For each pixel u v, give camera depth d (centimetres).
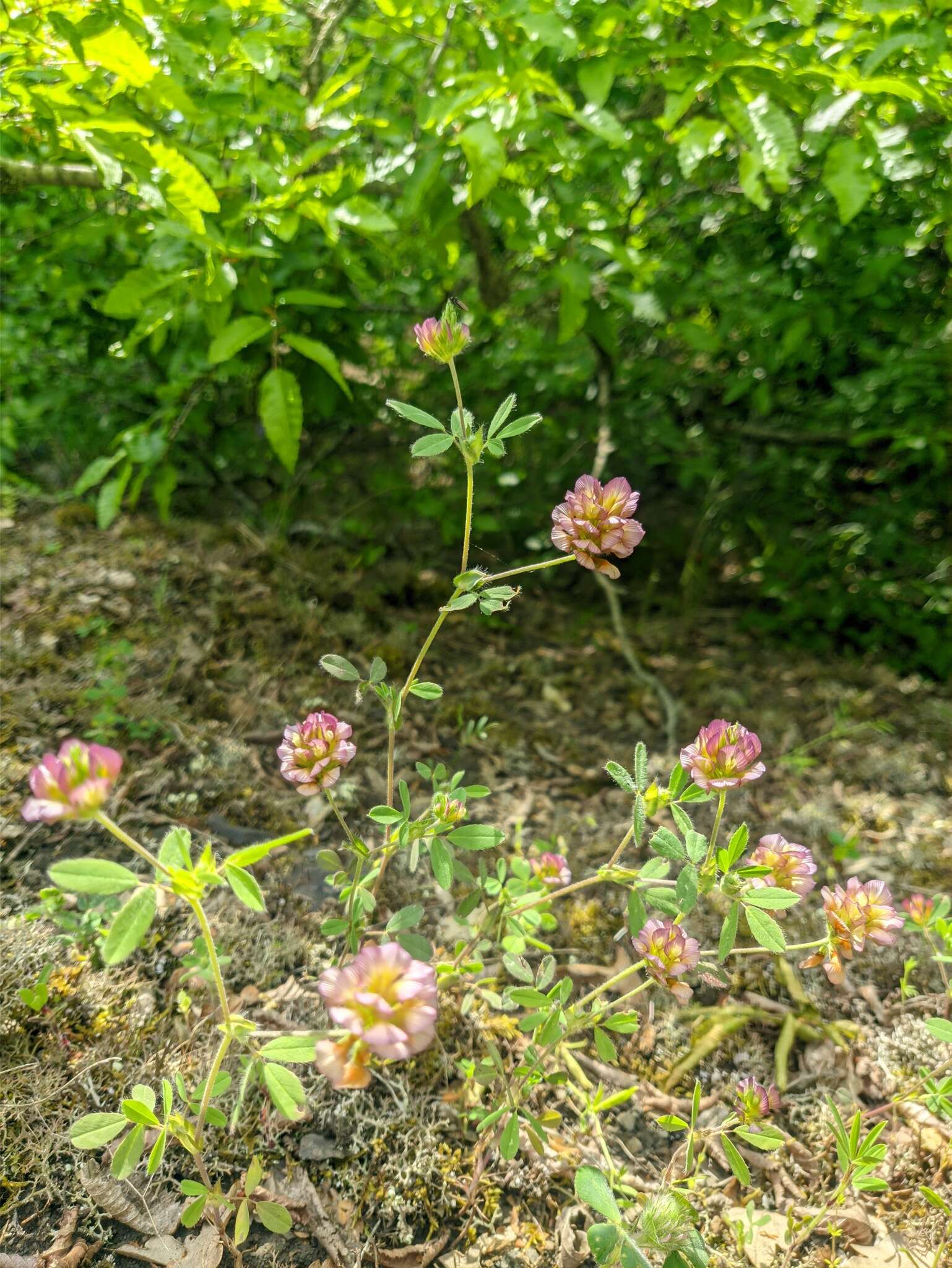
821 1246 25
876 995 32
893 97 38
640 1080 29
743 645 59
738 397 58
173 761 38
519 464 59
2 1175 23
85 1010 27
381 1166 25
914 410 54
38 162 44
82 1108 24
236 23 38
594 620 61
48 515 53
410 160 42
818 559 59
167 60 35
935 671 57
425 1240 24
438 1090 27
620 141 33
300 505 59
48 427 56
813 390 61
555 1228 24
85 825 33
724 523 63
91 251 50
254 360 47
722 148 48
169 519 54
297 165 36
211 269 36
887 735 50
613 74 34
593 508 21
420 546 61
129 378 56
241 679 44
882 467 60
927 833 42
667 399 60
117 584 47
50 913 29
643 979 32
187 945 29
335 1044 16
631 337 59
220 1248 22
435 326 21
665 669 56
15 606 44
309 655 47
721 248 56
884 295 53
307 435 57
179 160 29
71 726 37
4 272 54
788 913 36
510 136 37
